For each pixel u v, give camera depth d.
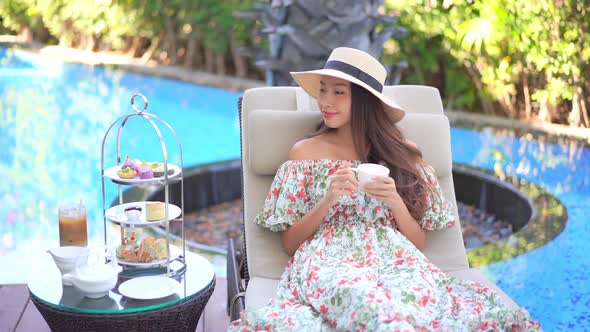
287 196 2.62
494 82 6.70
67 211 2.63
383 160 2.69
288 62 4.50
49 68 9.25
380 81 2.64
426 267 2.46
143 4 9.05
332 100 2.60
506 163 5.41
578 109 6.38
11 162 5.70
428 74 7.29
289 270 2.57
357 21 4.39
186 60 9.13
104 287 2.36
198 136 6.57
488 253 3.86
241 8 8.16
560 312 3.28
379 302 2.13
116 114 7.12
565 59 6.16
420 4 6.82
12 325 2.90
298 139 2.78
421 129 2.83
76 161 5.75
